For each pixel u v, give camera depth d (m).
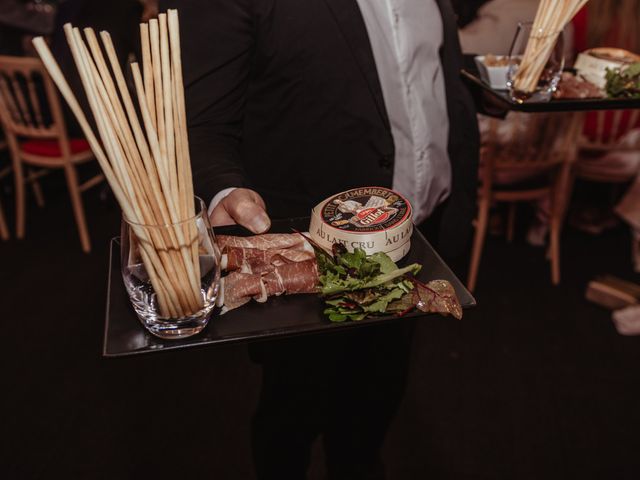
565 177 2.63
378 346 1.48
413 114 1.28
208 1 1.10
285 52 1.16
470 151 1.44
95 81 0.69
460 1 2.01
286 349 1.34
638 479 1.85
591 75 1.46
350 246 0.94
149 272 0.79
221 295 0.90
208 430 2.05
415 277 0.95
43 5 3.39
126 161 0.73
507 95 1.35
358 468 1.73
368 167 1.28
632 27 2.25
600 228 3.26
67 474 1.88
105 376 2.28
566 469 1.89
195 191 1.06
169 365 2.33
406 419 2.09
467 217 1.53
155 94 0.72
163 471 1.90
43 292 2.78
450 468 1.90
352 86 1.19
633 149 2.71
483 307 2.67
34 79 2.88
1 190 3.69
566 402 2.16
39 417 2.10
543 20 1.25
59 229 3.31
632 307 2.49
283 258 0.96
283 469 1.55
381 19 1.20
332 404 1.62
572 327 2.55
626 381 2.26
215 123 1.15
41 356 2.38
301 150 1.26
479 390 2.21
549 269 2.95
